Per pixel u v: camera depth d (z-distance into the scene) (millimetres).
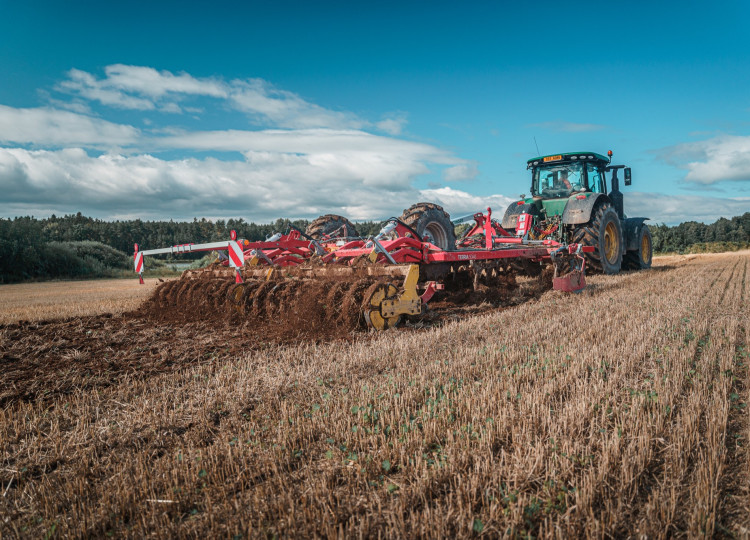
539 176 13938
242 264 7293
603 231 12578
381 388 3916
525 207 13391
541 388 3828
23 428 3422
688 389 3820
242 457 2840
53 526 2234
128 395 4090
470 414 3316
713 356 4551
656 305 7621
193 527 2240
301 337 6207
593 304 7941
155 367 4977
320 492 2473
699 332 5594
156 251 8688
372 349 5320
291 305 6801
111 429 3346
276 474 2660
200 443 3129
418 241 7926
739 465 2672
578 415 3215
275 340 6102
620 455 2723
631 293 9250
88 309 9523
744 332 5727
